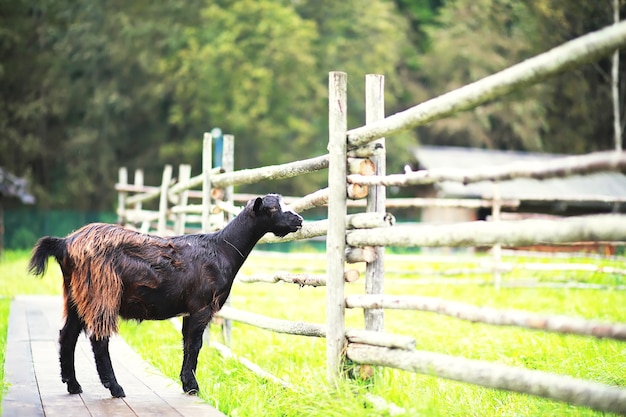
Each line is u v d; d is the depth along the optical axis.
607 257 18.41
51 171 45.31
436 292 16.20
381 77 6.45
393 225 6.24
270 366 8.24
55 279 20.39
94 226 6.83
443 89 47.69
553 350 8.82
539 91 42.78
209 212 10.16
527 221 4.77
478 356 8.65
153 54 43.62
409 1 53.19
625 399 4.23
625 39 4.05
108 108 44.25
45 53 44.06
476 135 46.03
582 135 44.06
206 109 42.94
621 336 4.19
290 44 41.69
